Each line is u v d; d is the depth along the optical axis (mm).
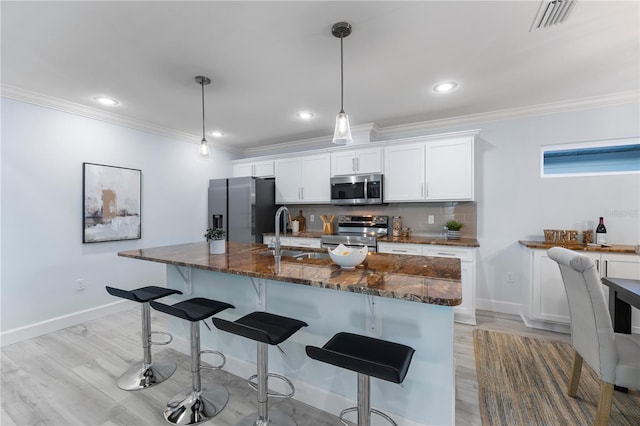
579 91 2828
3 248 2670
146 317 2168
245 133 4309
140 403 1890
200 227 4574
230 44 2008
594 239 3049
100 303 3352
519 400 1896
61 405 1865
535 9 1664
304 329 1896
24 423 1711
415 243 3334
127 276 3611
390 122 3779
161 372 2205
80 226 3189
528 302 3051
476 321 3166
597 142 3062
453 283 1387
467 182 3334
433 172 3498
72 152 3121
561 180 3188
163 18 1726
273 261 1991
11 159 2703
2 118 2645
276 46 2035
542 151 3279
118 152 3531
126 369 2275
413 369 1553
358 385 1309
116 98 2932
